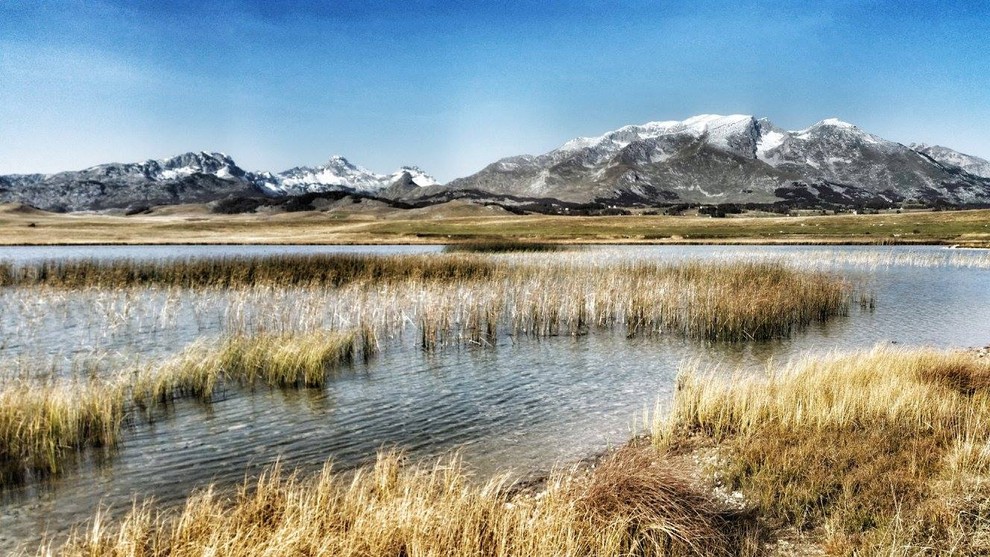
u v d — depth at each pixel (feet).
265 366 65.00
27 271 153.89
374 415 53.62
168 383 56.85
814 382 49.03
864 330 99.50
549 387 64.13
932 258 217.77
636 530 27.43
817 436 38.65
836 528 28.09
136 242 359.05
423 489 30.14
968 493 29.66
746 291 102.73
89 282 132.57
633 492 28.99
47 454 41.73
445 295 94.89
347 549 24.12
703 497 30.40
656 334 95.66
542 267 147.23
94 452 44.27
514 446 45.91
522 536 25.46
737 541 27.96
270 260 177.58
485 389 62.95
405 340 88.69
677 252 246.88
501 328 99.19
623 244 338.95
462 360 76.95
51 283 132.67
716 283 114.52
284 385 62.95
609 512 27.99
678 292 103.76
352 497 28.76
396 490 30.58
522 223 542.16
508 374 69.72
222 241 384.68
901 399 43.39
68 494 37.50
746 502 31.83
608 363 75.82
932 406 43.34
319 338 73.00
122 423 50.47
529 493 36.32
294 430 49.47
